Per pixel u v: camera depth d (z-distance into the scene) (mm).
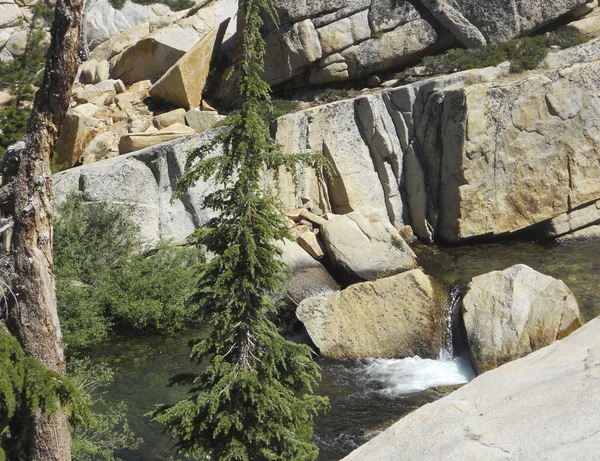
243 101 8672
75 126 24438
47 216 8336
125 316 18312
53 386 8047
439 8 25078
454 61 23969
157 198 21625
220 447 8805
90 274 18844
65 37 7805
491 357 15352
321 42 25672
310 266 19938
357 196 22812
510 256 20938
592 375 5262
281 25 25812
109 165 21062
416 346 16828
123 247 20016
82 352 17078
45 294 8359
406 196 23062
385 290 17484
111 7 33375
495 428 4973
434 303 17359
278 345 9031
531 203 22000
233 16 29812
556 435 4660
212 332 8977
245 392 8750
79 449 10508
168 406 9312
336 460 12492
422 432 5184
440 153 22047
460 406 5395
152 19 33000
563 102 21781
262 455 8859
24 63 25125
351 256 20266
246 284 8656
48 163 8289
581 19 24969
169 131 24422
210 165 8672
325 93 25750
